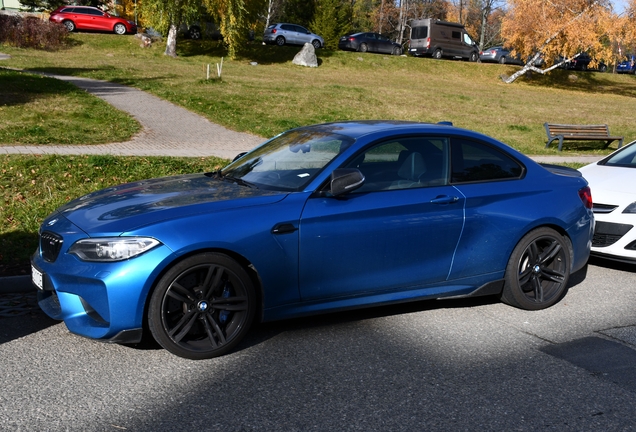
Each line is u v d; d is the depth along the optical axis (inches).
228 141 518.0
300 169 182.7
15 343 169.0
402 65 1584.6
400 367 159.0
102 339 153.1
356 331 183.2
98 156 378.9
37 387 143.3
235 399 139.8
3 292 212.1
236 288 161.8
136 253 150.4
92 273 150.5
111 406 135.0
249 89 870.4
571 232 210.1
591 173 294.8
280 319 172.4
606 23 1375.5
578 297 225.3
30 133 455.5
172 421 129.2
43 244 166.4
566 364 163.9
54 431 124.1
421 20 1726.1
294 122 641.6
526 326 192.4
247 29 1403.8
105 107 615.2
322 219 169.8
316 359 162.7
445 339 179.2
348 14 2237.9
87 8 1437.0
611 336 185.8
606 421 134.4
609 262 279.6
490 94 1217.4
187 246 152.9
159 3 1270.9
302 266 169.5
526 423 132.5
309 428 127.7
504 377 154.9
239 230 159.6
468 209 191.0
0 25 1222.9
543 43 1489.9
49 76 824.3
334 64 1502.2
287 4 2295.8
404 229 180.9
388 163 185.6
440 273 190.7
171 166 386.0
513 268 201.2
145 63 1170.6
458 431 128.3
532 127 792.9
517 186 202.5
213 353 160.6
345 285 177.2
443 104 943.0
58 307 167.5
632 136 782.5
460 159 197.0
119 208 167.0
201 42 1524.4
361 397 142.2
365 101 872.3
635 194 258.8
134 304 150.3
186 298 156.3
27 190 319.6
